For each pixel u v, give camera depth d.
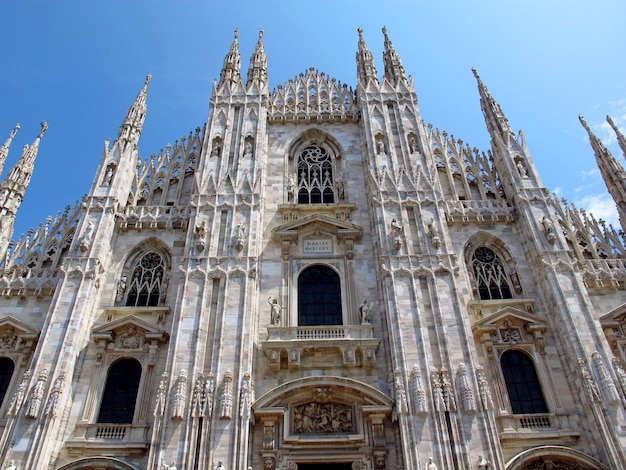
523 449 25.69
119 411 27.48
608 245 34.19
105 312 30.58
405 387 26.23
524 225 33.59
